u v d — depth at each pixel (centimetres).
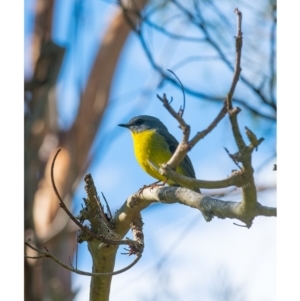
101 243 726
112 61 1528
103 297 789
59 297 1194
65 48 1259
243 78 937
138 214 753
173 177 612
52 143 1338
